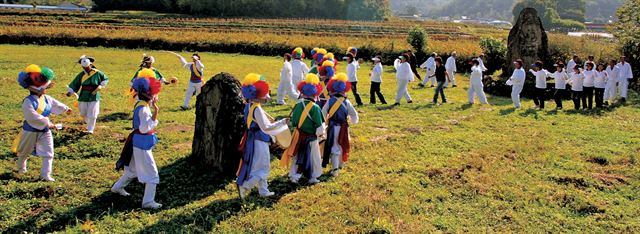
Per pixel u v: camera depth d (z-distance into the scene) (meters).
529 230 6.04
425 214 6.45
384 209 6.48
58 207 6.30
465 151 9.30
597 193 7.29
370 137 10.15
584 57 22.72
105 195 6.71
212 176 7.52
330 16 90.69
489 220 6.32
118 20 60.84
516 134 10.75
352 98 16.02
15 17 57.88
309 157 7.20
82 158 8.27
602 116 13.42
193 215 6.22
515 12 103.06
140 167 6.29
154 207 6.40
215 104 7.56
